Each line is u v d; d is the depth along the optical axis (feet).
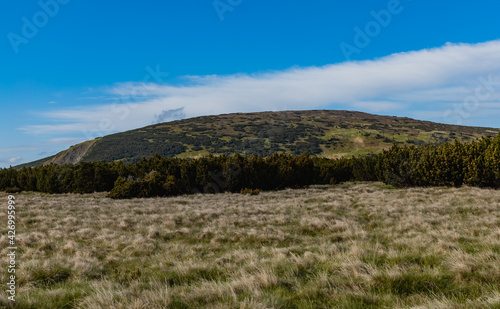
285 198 82.74
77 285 20.99
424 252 24.00
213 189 102.53
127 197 90.38
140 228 45.27
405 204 58.75
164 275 22.58
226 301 15.61
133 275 23.04
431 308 12.94
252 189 101.96
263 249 31.32
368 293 15.61
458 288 15.99
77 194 104.68
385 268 19.48
